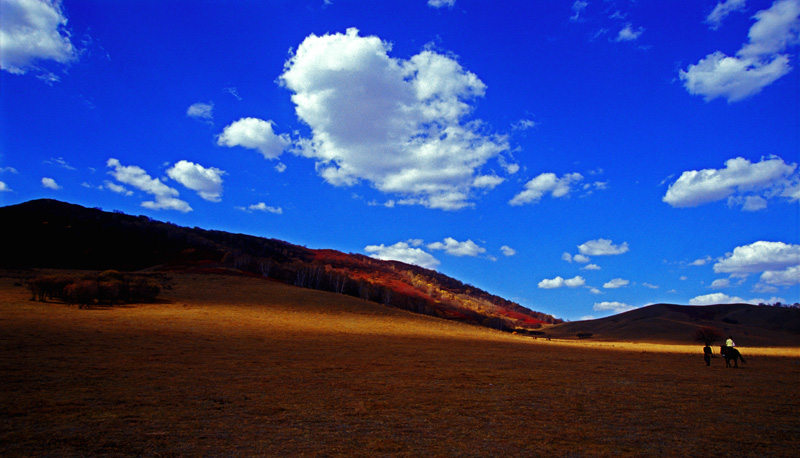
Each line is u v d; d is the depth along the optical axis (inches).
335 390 650.8
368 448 368.5
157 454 333.4
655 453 373.7
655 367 1219.9
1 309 1619.1
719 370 1170.0
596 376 948.6
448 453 360.8
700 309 7007.9
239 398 561.3
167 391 581.9
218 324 1750.7
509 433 433.4
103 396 530.6
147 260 4766.2
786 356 2175.2
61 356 825.5
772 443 410.3
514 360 1283.2
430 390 684.7
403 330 2341.3
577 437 423.2
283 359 999.0
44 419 419.5
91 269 4192.9
